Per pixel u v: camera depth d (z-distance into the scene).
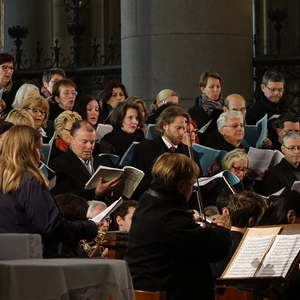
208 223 14.96
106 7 39.75
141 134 20.77
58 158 18.28
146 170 19.00
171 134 19.17
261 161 20.39
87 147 18.30
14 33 34.50
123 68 28.50
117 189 17.67
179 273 13.63
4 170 12.88
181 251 13.53
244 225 15.02
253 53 30.31
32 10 40.34
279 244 13.53
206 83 22.00
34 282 10.15
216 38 27.55
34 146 12.98
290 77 29.50
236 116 20.92
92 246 15.73
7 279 10.10
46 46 40.22
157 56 27.66
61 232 12.83
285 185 20.16
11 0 40.03
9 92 21.16
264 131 21.70
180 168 13.66
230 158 19.58
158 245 13.59
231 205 15.15
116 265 10.54
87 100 20.52
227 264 14.10
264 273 13.41
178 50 27.55
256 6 38.91
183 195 13.77
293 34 38.75
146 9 27.78
